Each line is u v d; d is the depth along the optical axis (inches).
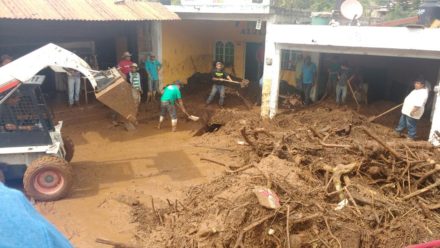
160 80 641.0
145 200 318.0
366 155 325.4
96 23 587.5
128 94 354.6
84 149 438.9
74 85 524.7
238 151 436.5
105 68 637.9
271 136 403.9
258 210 235.0
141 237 259.8
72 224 279.3
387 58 633.0
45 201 311.3
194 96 653.3
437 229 250.5
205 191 283.9
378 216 253.1
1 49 500.4
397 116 552.1
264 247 224.2
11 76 299.7
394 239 237.5
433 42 425.7
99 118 532.4
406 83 625.0
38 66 314.2
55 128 360.2
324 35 486.9
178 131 520.7
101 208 304.7
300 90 636.7
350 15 568.4
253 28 712.4
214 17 587.5
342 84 579.2
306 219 234.5
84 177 363.9
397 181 311.9
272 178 270.2
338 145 356.2
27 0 454.9
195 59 733.9
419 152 346.9
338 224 237.3
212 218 241.0
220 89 592.1
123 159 415.8
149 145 462.9
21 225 49.3
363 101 611.2
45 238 50.2
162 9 580.7
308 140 394.0
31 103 314.0
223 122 555.8
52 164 306.0
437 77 576.4
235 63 750.5
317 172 315.0
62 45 559.5
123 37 630.5
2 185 55.6
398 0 1044.5
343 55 650.2
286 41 514.6
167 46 653.3
